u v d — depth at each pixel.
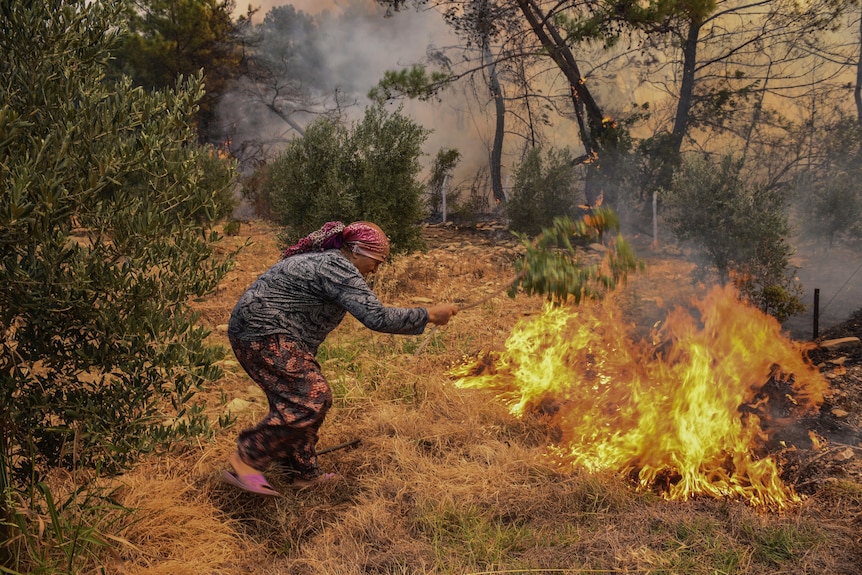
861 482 3.38
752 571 2.82
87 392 3.00
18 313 2.71
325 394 3.43
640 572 2.84
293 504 3.54
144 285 2.83
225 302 7.83
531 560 2.99
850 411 4.20
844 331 5.80
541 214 12.48
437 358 5.74
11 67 2.63
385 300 8.25
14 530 2.71
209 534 3.21
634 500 3.45
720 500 3.39
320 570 3.00
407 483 3.66
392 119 9.46
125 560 2.99
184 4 21.95
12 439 2.89
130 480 3.50
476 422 4.41
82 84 2.77
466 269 9.88
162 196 2.88
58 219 2.60
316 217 8.96
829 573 2.77
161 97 2.88
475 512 3.39
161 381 3.08
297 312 3.34
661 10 12.07
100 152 2.71
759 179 14.11
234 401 4.76
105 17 2.82
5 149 2.52
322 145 9.18
